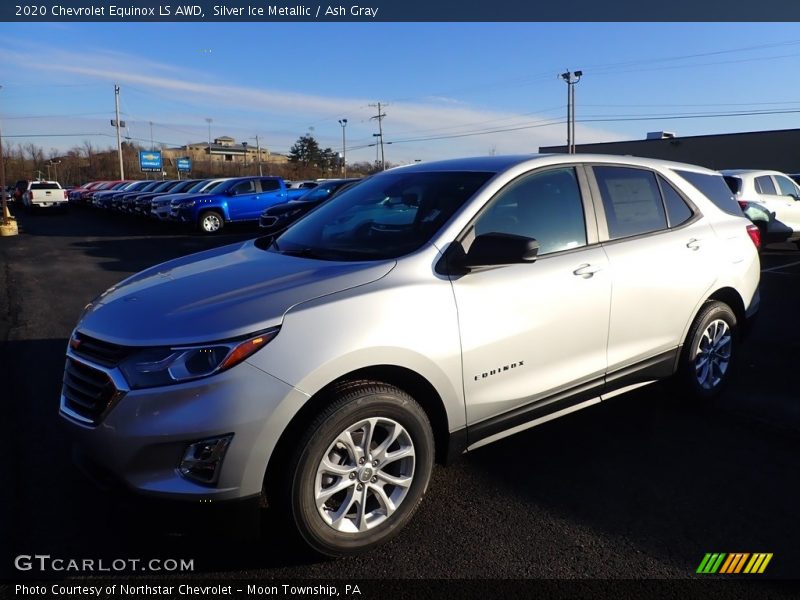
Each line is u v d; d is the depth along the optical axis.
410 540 2.91
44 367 5.49
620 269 3.65
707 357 4.41
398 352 2.72
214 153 107.56
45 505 3.20
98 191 33.66
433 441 2.96
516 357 3.17
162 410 2.38
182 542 2.89
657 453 3.76
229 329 2.46
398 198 3.60
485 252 2.90
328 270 2.94
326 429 2.55
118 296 3.04
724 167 47.22
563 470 3.56
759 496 3.28
